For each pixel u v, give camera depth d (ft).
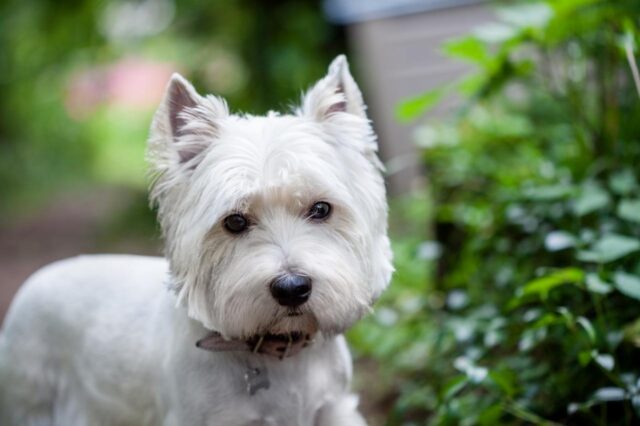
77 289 10.45
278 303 7.84
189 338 8.68
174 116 8.58
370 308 8.75
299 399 8.81
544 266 12.41
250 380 8.61
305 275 7.83
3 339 10.91
